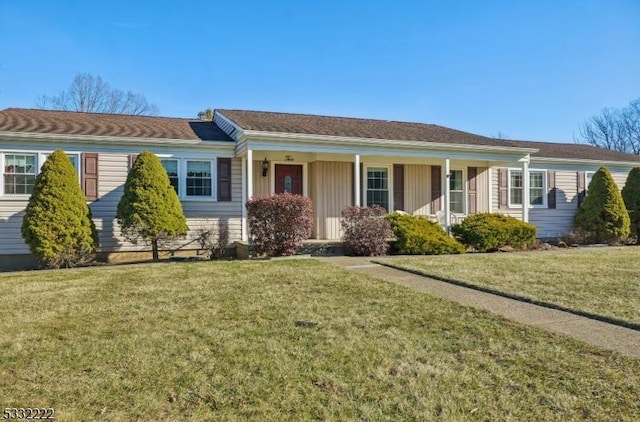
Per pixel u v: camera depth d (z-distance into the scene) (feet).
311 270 27.94
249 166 38.27
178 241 40.63
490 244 42.52
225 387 10.76
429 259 33.76
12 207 36.17
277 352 13.09
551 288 21.91
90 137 37.68
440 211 49.03
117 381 11.08
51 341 14.10
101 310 18.03
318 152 40.60
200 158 41.50
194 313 17.49
